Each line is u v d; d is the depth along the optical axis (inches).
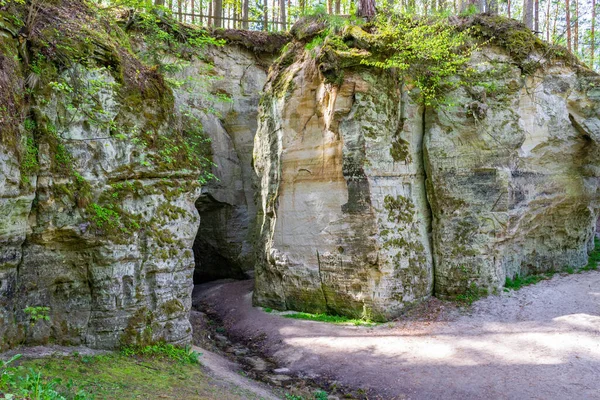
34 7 364.5
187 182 447.8
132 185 398.9
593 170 698.8
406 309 591.5
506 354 446.0
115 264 384.8
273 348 543.8
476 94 606.2
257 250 724.0
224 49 864.3
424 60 605.3
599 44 1027.3
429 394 402.0
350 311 602.5
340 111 593.6
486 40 617.9
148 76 441.4
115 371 339.3
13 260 329.4
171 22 788.6
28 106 344.2
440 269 622.5
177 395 320.2
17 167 316.5
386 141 601.3
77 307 373.7
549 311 539.2
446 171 620.1
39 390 245.0
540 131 644.1
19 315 339.9
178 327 425.4
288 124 665.6
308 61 648.4
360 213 590.2
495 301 582.6
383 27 609.9
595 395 367.2
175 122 459.8
